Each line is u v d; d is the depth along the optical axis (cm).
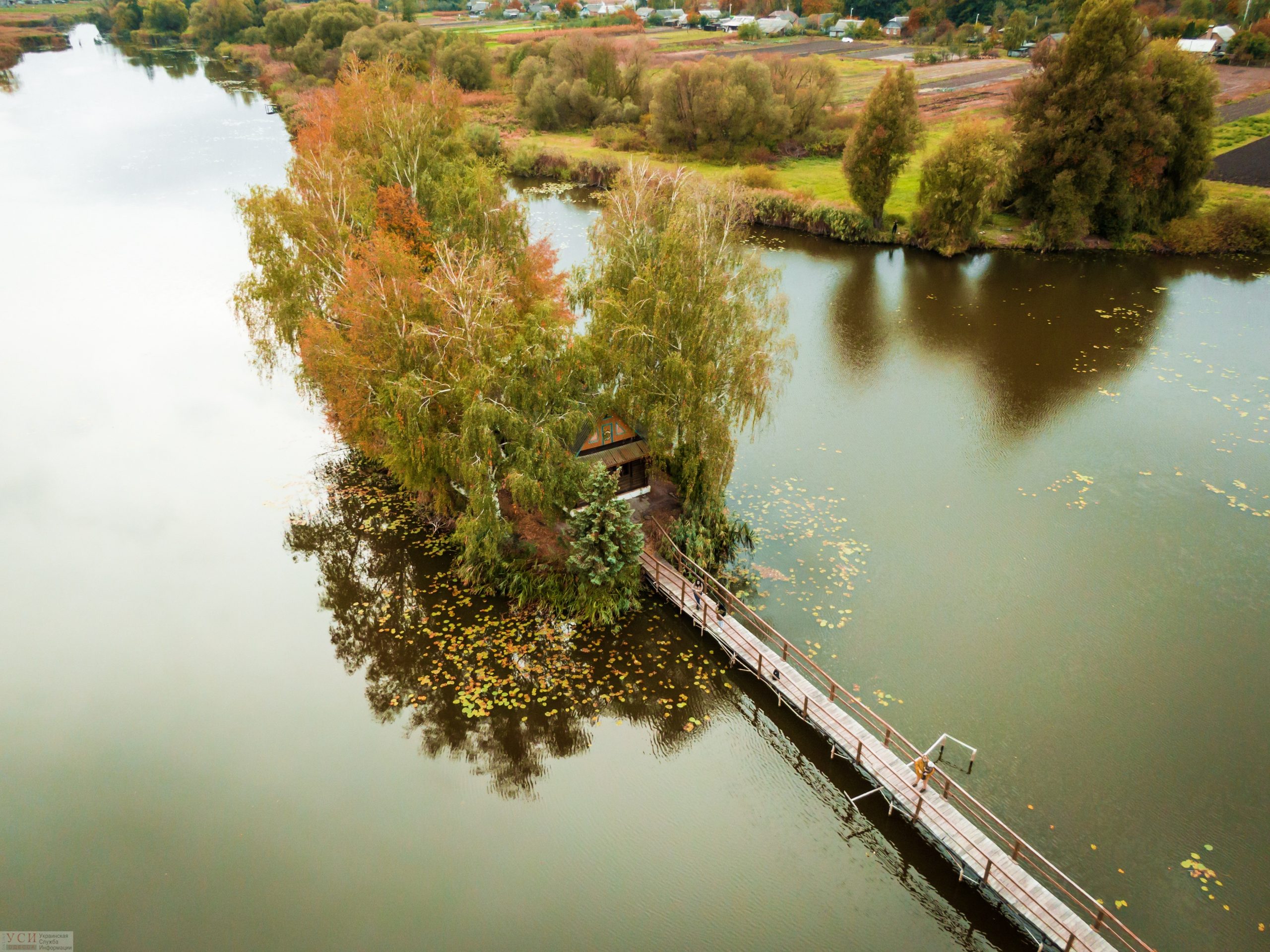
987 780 2398
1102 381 4928
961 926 2075
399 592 3234
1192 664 2830
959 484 3900
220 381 4909
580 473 2914
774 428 4416
